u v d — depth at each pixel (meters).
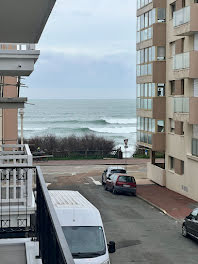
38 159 49.50
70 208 13.91
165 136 36.31
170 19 34.88
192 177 31.09
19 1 5.61
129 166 46.75
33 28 7.18
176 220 25.08
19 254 8.55
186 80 32.16
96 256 13.19
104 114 169.25
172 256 18.09
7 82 26.31
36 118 150.12
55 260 4.71
